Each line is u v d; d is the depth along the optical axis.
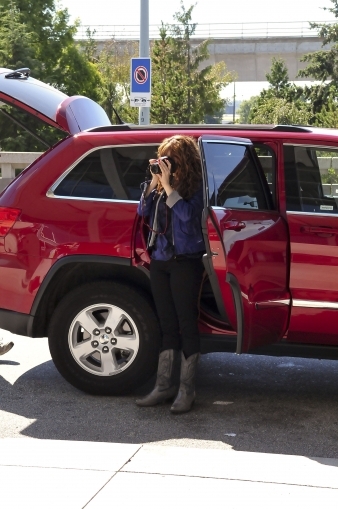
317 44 67.56
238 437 4.78
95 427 4.93
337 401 5.56
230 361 6.61
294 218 5.14
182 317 5.14
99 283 5.44
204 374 6.19
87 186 5.52
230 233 4.75
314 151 5.32
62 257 5.41
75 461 4.12
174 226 5.04
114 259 5.33
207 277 5.48
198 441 4.70
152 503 3.61
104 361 5.48
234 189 4.96
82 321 5.47
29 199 5.55
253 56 69.38
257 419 5.13
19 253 5.50
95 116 6.78
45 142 7.54
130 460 4.14
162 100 33.50
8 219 5.54
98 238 5.37
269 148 5.34
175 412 5.18
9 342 6.21
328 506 3.60
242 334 4.78
